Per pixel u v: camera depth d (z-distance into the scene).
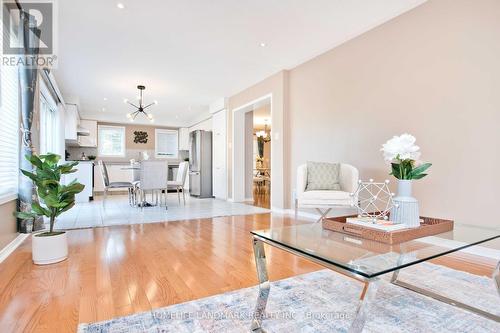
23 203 2.67
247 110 6.10
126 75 4.87
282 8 2.86
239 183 6.30
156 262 2.16
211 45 3.71
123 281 1.78
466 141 2.44
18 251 2.42
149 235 3.04
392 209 1.53
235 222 3.79
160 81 5.22
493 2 2.28
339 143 3.71
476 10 2.38
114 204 5.73
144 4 2.76
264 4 2.78
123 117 8.64
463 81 2.46
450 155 2.55
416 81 2.83
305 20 3.09
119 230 3.28
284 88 4.62
